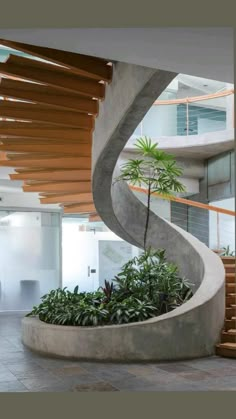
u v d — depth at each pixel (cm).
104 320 592
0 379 464
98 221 1081
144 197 1295
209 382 447
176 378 463
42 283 1075
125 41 353
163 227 775
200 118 1352
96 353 548
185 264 727
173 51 368
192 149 1194
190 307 566
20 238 1067
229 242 1270
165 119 1313
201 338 564
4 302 1042
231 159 1187
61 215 1098
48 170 752
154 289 650
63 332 567
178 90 1407
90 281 1137
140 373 485
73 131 638
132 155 1177
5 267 1050
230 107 1163
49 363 537
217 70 412
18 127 625
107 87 521
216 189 1250
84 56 478
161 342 545
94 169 604
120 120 475
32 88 546
